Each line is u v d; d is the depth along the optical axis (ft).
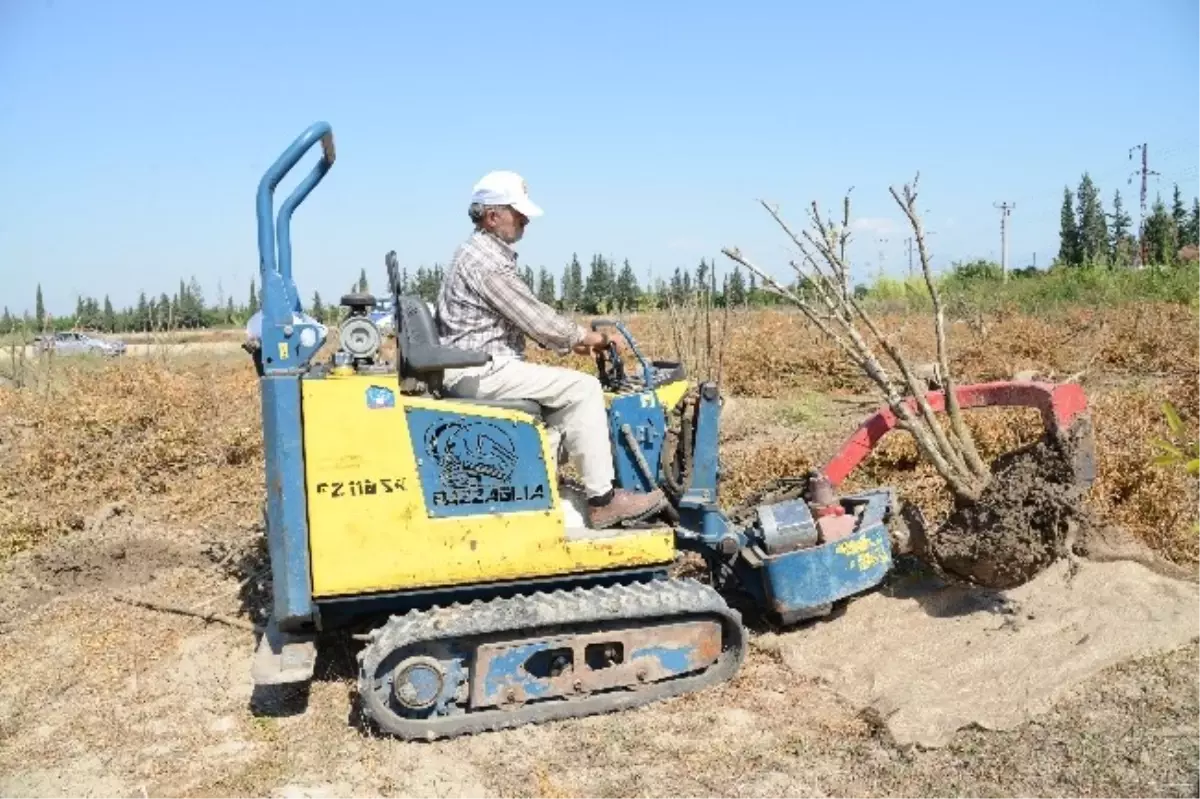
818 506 17.35
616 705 14.34
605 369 17.65
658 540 15.11
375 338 14.21
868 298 61.93
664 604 14.30
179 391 33.81
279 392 13.71
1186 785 11.44
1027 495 15.76
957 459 16.46
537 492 14.64
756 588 16.84
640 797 12.16
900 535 17.58
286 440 13.74
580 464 15.55
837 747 13.14
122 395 33.83
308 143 14.47
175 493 26.96
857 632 16.26
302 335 13.99
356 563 13.94
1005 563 15.79
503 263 15.66
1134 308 45.85
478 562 14.30
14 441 30.71
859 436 17.56
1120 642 14.40
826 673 15.11
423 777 12.85
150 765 13.42
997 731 12.98
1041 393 15.96
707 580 18.75
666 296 43.50
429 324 14.57
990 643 15.07
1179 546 18.13
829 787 12.23
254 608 18.88
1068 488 15.66
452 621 13.53
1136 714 12.94
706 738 13.52
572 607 13.96
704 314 39.55
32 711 15.10
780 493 18.74
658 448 16.35
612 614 13.96
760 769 12.71
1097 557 16.75
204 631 18.08
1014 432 23.22
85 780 13.09
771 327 44.75
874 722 13.56
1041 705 13.29
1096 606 15.52
